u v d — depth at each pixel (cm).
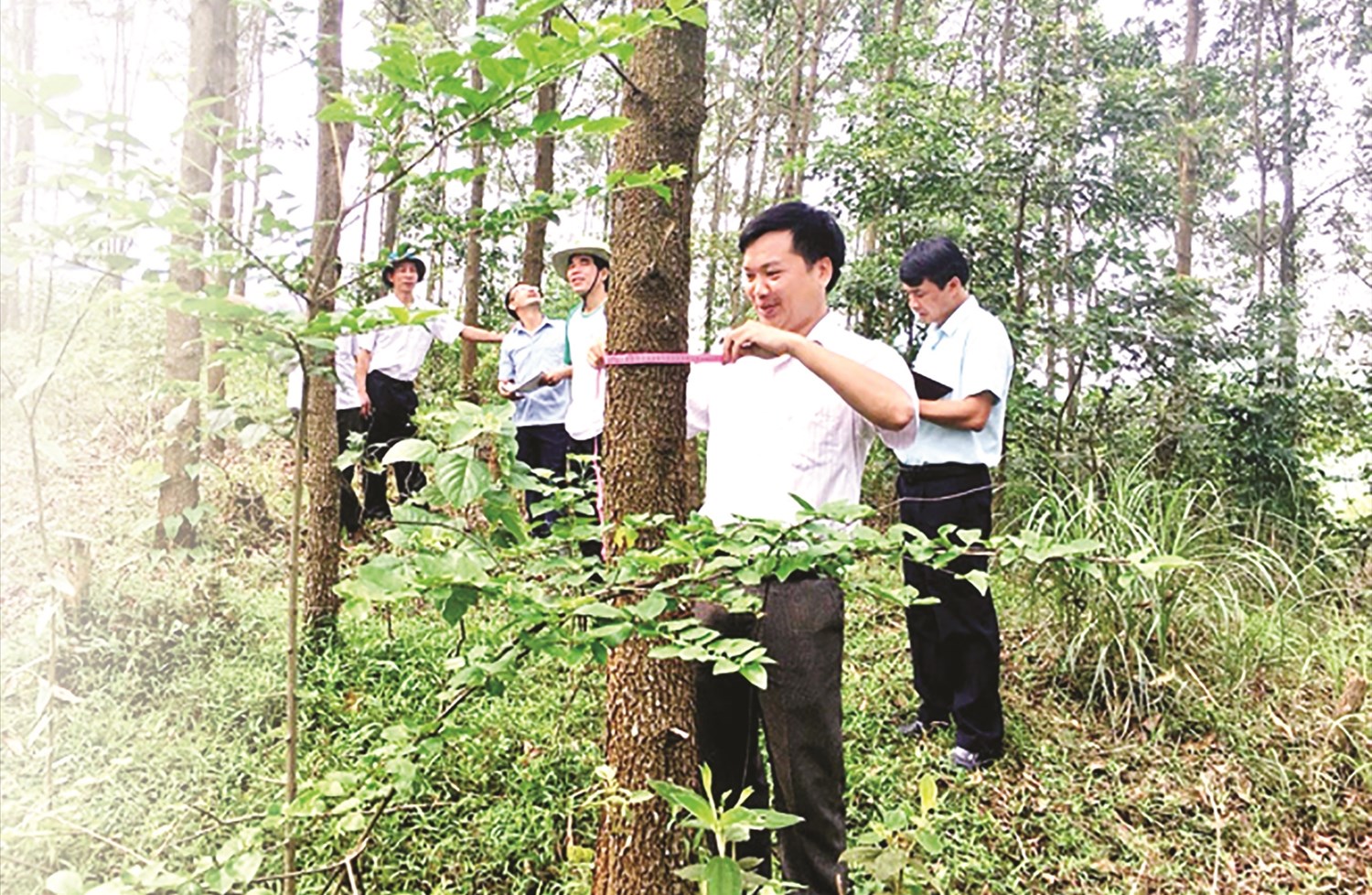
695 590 126
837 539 130
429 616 391
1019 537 135
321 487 372
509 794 261
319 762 270
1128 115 604
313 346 108
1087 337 581
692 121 167
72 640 312
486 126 99
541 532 167
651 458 166
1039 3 973
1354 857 271
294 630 123
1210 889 254
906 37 662
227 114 383
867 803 277
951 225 595
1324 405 647
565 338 480
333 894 174
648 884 168
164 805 236
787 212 183
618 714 171
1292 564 502
